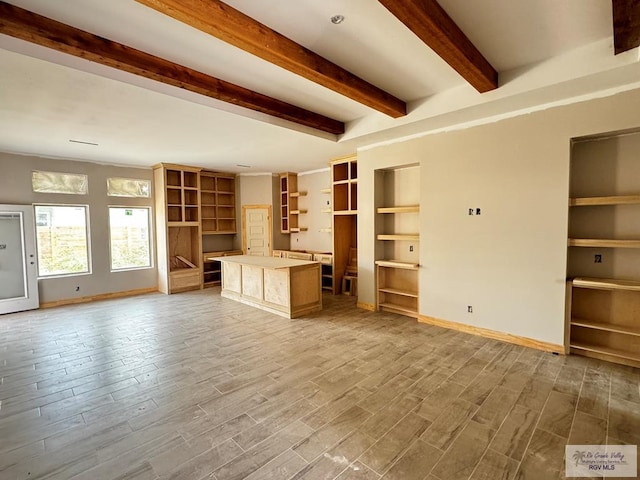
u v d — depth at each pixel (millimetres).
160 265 7094
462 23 2469
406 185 5137
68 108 3518
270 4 2188
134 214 6977
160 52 2777
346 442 2168
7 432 2301
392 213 5352
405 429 2299
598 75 2822
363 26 2461
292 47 2641
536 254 3611
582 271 3576
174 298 6496
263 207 8172
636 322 3289
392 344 3881
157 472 1916
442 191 4344
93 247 6320
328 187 7379
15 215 5504
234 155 6043
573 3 2234
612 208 3367
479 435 2227
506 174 3771
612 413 2453
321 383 2967
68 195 6020
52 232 5945
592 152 3445
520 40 2717
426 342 3924
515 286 3783
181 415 2492
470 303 4176
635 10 2078
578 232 3568
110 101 3334
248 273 5914
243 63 2982
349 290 6711
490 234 3936
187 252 7664
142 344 3980
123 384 2982
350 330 4418
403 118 4113
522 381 2955
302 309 5168
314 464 1970
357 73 3242
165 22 2352
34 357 3604
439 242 4422
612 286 3115
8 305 5379
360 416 2457
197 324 4758
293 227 8141
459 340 3975
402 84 3518
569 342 3510
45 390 2883
